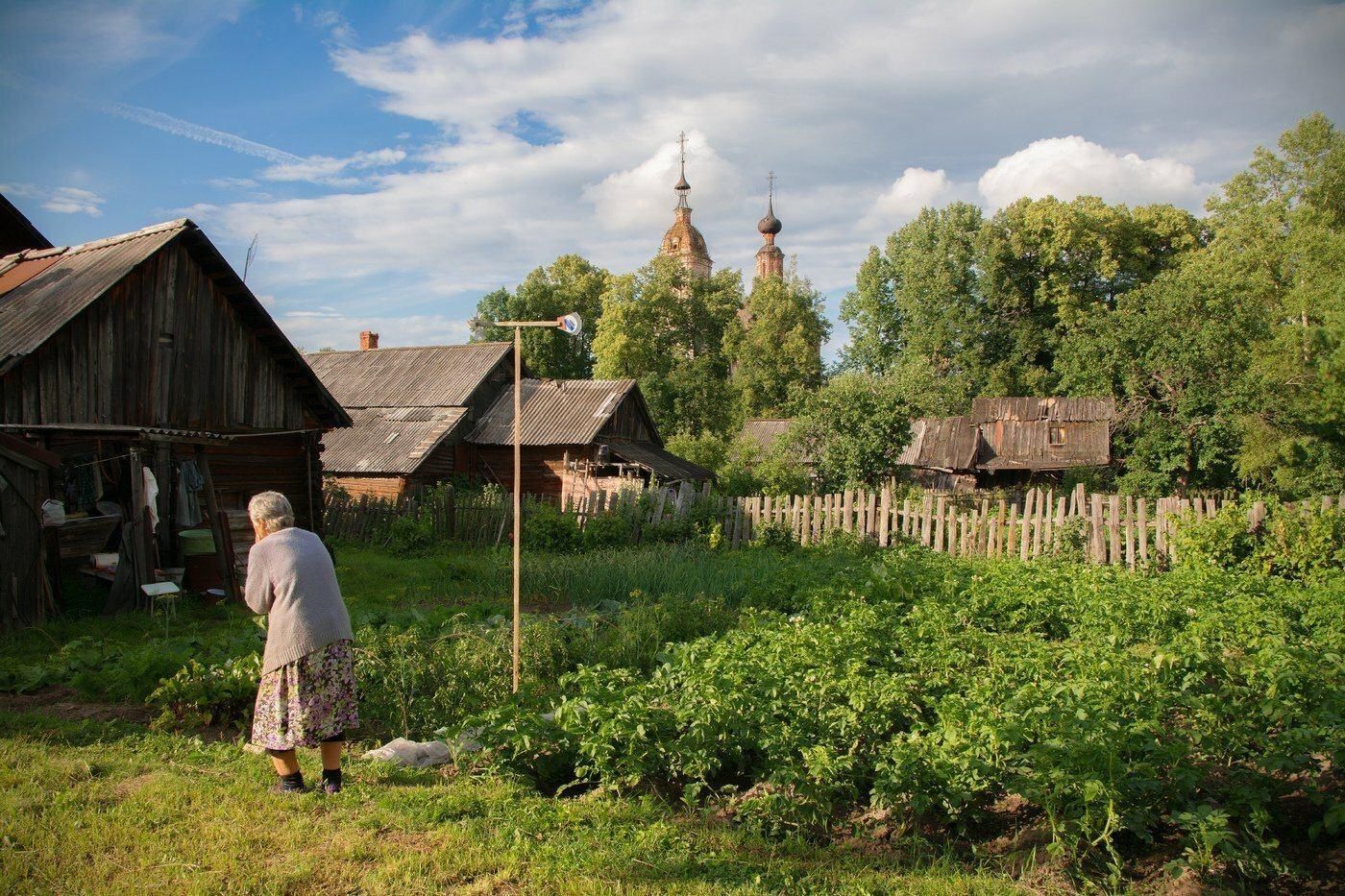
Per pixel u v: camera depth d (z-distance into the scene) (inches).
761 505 829.2
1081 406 1628.9
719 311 2682.1
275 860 185.5
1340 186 1515.7
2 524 450.0
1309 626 402.0
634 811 220.4
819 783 218.7
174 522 582.9
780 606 494.0
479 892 175.3
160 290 565.3
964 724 229.6
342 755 256.5
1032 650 319.0
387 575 663.8
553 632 368.2
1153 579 484.1
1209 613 391.9
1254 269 1581.0
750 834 214.2
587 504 875.4
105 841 191.2
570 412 1286.9
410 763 248.7
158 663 320.5
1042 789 204.1
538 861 188.9
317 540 222.7
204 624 490.3
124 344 540.1
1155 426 1202.6
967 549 694.5
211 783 224.8
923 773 216.8
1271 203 1568.7
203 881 174.6
